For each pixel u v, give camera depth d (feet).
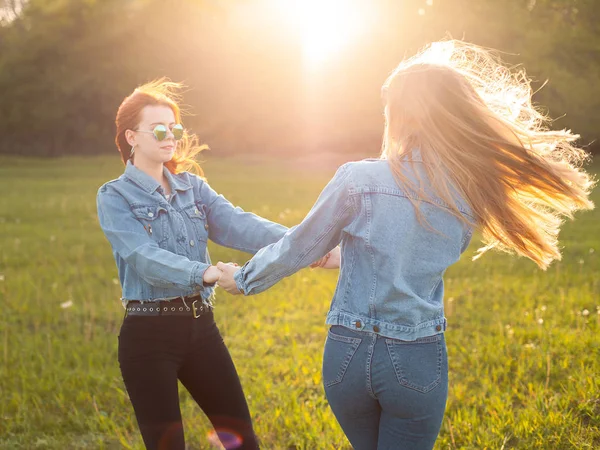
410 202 7.32
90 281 27.45
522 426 12.36
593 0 127.34
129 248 9.12
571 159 8.07
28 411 14.53
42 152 170.91
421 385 7.25
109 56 164.45
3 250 34.47
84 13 162.91
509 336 18.03
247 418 9.70
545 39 123.65
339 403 7.60
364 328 7.30
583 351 16.34
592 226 39.86
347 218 7.50
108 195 9.50
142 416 9.04
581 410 12.94
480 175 7.36
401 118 7.67
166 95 10.14
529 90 8.18
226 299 24.27
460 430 12.59
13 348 18.84
